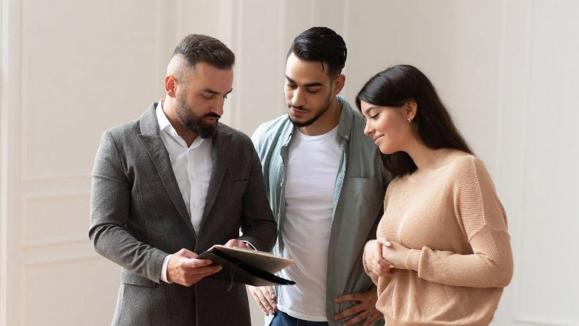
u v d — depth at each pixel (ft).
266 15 14.06
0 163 12.70
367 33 15.17
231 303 8.67
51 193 13.24
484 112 14.43
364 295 9.11
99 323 14.07
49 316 13.41
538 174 14.16
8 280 12.83
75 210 13.58
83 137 13.56
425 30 14.78
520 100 14.19
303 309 9.24
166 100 8.59
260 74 14.14
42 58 12.90
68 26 13.17
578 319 14.08
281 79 14.33
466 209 7.50
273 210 9.38
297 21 14.43
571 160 13.96
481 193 7.48
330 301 9.07
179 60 8.29
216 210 8.51
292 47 8.73
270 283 7.92
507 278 7.43
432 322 7.64
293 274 9.26
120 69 13.96
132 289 8.49
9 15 12.44
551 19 13.91
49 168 13.17
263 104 14.23
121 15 13.88
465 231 7.65
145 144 8.39
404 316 7.87
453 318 7.61
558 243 14.14
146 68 14.34
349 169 9.03
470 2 14.39
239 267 7.63
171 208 8.36
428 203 7.72
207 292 8.48
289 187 9.20
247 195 8.86
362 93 8.11
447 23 14.61
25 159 12.85
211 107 8.27
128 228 8.52
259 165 8.96
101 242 8.18
